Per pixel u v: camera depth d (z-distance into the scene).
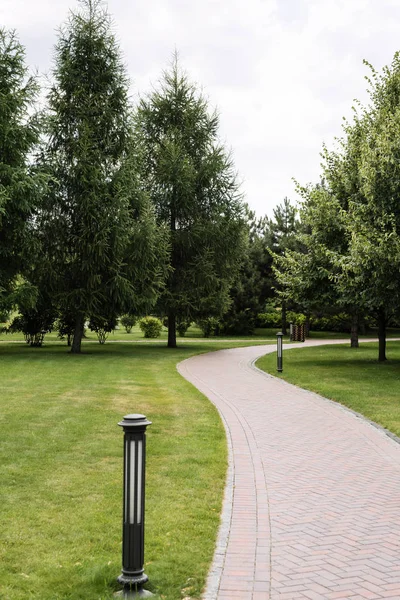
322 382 16.89
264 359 25.06
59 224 26.12
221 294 32.75
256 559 4.86
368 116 23.48
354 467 8.00
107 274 26.56
